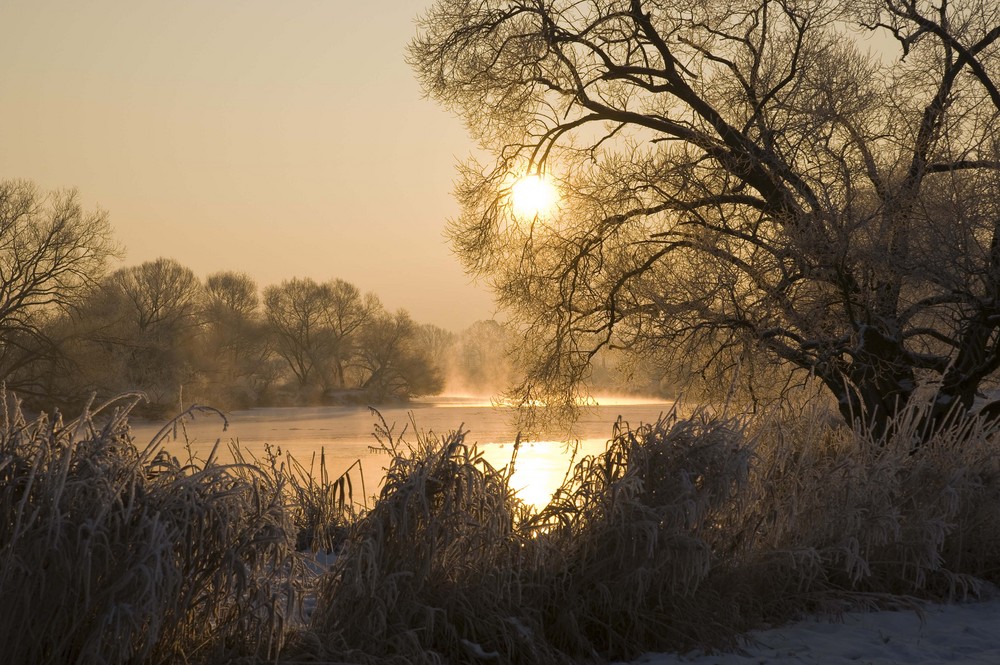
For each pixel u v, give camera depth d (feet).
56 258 152.25
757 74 47.06
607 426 135.03
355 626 16.76
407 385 328.08
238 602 15.21
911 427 29.17
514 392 57.16
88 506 14.43
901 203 36.86
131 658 14.73
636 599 19.45
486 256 57.98
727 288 40.24
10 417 15.03
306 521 23.08
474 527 17.99
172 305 227.20
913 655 19.53
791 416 28.02
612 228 49.67
